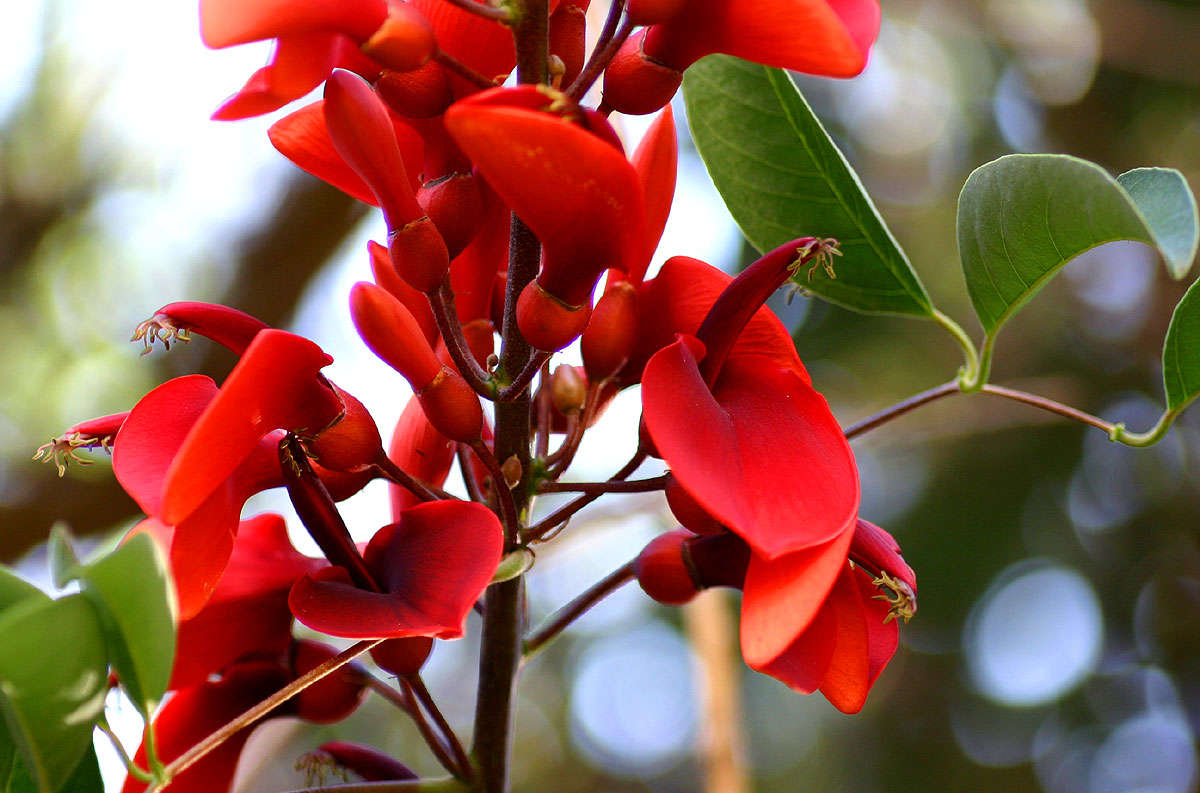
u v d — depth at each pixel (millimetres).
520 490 552
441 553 524
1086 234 562
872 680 548
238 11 492
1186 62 1514
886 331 1568
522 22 535
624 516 823
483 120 484
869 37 520
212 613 557
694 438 508
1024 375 1575
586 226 506
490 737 569
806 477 512
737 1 515
